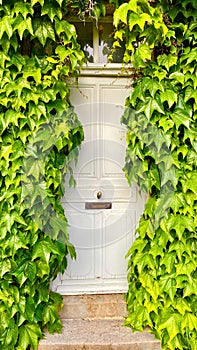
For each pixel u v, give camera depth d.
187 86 2.29
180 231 2.27
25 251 2.31
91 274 2.91
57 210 2.39
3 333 2.22
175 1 2.27
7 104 2.23
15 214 2.27
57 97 2.34
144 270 2.40
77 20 2.73
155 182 2.34
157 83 2.25
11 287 2.26
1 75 2.22
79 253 2.91
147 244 2.42
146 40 2.21
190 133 2.31
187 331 2.28
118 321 2.61
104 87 2.89
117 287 2.92
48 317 2.38
